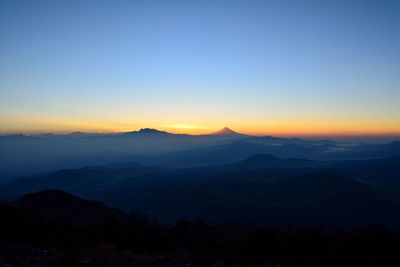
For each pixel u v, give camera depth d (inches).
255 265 455.2
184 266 424.8
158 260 449.7
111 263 408.5
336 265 478.6
